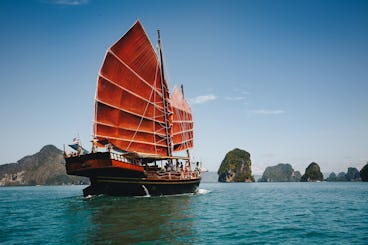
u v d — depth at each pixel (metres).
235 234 13.08
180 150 38.47
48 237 12.19
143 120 31.62
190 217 17.31
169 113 34.75
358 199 32.62
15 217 17.50
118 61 28.48
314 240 12.16
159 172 31.09
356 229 14.41
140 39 30.05
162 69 34.72
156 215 17.52
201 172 39.78
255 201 29.58
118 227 13.89
